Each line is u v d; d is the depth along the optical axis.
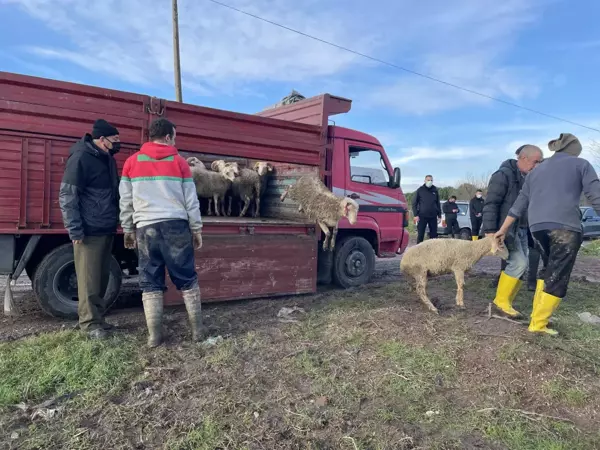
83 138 4.21
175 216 3.99
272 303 5.79
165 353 3.92
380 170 7.93
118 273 5.19
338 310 5.34
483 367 3.73
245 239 5.65
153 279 4.09
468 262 5.20
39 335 4.27
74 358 3.61
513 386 3.47
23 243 4.73
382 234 7.86
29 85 4.36
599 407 3.24
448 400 3.30
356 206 5.17
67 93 4.55
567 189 4.19
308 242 6.25
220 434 2.76
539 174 4.38
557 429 2.97
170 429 2.80
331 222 5.46
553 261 4.29
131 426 2.84
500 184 5.50
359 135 7.57
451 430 2.93
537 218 4.34
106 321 4.93
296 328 4.69
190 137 5.36
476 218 12.87
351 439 2.77
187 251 4.13
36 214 4.54
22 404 3.06
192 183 4.21
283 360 3.87
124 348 3.92
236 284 5.61
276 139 6.05
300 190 5.78
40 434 2.71
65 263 4.90
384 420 3.01
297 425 2.89
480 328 4.56
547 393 3.37
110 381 3.39
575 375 3.60
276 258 5.94
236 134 5.69
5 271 4.54
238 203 7.25
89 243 4.23
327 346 4.22
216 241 5.43
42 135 4.50
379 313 5.00
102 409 3.02
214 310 5.41
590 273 9.91
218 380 3.46
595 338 4.47
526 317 5.30
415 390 3.38
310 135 6.40
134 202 4.01
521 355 3.82
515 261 5.16
